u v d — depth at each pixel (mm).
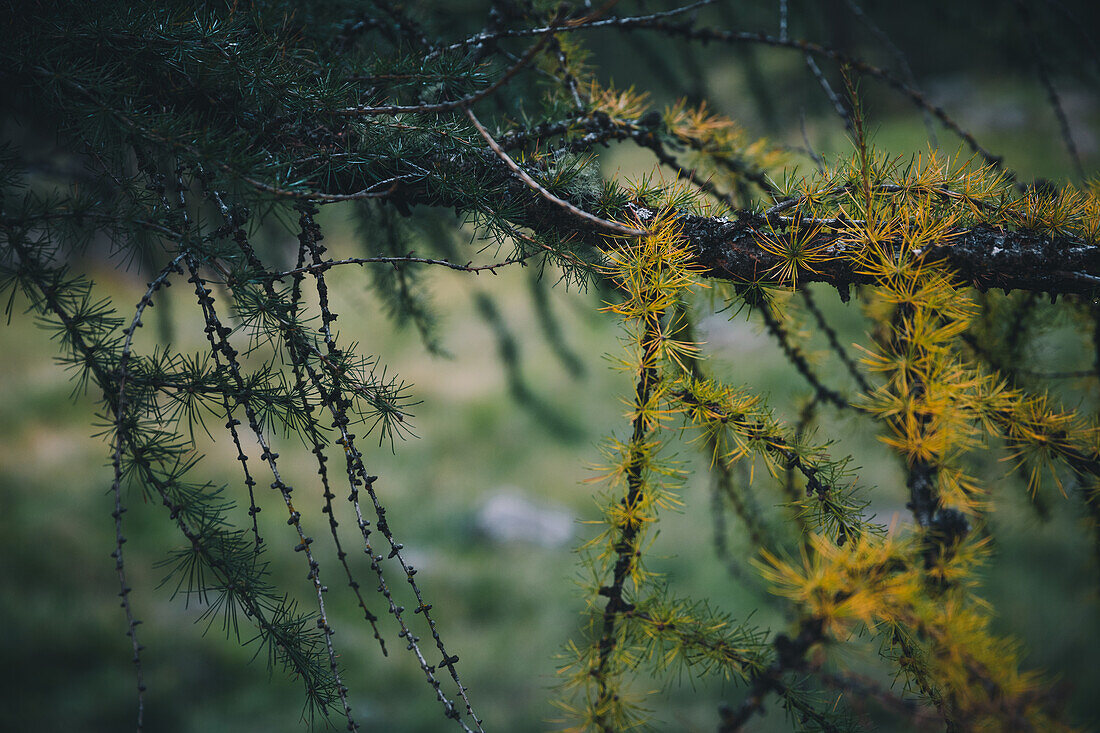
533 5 1283
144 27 1044
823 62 1892
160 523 4965
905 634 968
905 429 997
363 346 5570
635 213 1073
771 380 5035
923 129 4391
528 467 5699
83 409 6219
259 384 996
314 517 4984
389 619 4246
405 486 5508
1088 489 1030
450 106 987
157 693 3645
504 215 1071
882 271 1021
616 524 1008
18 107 1173
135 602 4238
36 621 3982
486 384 6512
